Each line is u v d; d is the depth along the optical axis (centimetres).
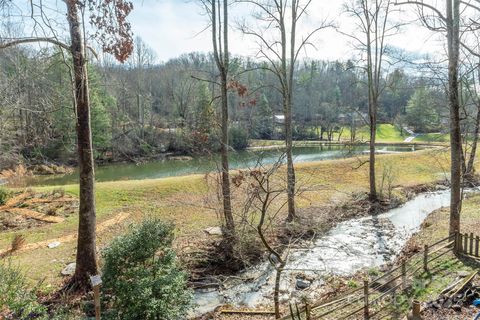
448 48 1012
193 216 1584
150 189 1959
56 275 1017
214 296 1012
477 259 991
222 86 1252
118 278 722
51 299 873
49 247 1232
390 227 1598
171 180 2109
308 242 1377
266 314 877
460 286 805
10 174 2592
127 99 4603
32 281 969
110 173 3372
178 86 4966
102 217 1593
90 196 929
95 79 3447
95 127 3531
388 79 2834
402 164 2812
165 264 770
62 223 1484
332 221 1648
